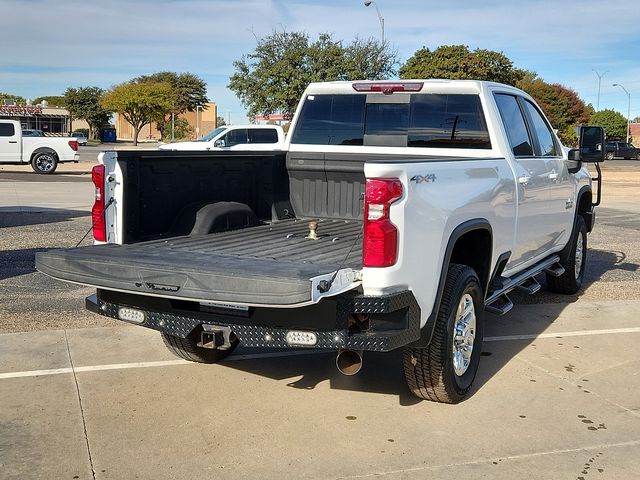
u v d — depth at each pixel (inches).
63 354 231.6
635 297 331.9
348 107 251.6
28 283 332.5
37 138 1093.8
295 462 160.4
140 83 3117.6
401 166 160.7
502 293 236.1
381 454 165.0
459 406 195.0
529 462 162.4
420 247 167.8
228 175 232.1
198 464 158.9
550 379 218.1
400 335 160.9
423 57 1770.4
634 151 2541.8
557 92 2802.7
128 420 181.8
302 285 146.3
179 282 159.0
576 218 323.3
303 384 210.2
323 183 253.3
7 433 172.7
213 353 225.3
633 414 191.6
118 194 191.8
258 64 1342.3
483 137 232.2
